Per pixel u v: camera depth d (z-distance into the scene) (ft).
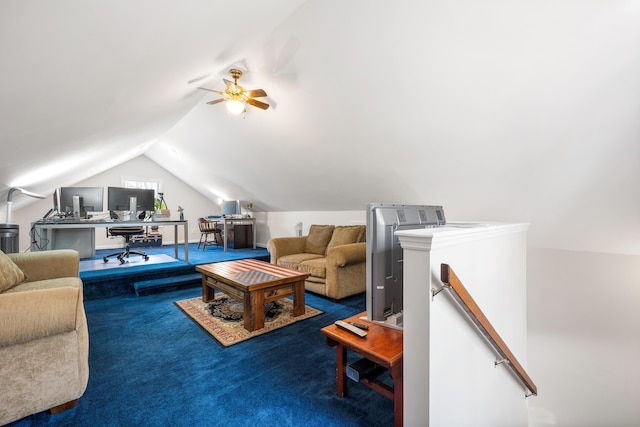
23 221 19.45
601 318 7.56
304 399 5.48
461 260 4.50
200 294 12.35
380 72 7.52
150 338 7.99
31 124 5.55
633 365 7.16
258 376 6.21
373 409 5.22
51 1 2.70
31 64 3.59
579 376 7.90
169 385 5.85
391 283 4.83
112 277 12.12
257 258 18.06
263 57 8.80
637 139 5.75
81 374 5.07
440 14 5.81
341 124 9.82
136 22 3.83
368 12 6.45
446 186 9.87
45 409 4.75
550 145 6.81
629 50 4.85
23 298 4.40
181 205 26.17
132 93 6.68
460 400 4.43
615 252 7.30
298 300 9.72
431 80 7.04
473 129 7.54
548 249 8.39
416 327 3.81
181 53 5.77
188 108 12.79
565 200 7.53
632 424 7.18
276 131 12.10
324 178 13.46
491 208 9.46
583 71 5.40
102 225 13.07
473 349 4.77
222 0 4.52
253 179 17.69
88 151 10.84
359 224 15.21
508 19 5.35
